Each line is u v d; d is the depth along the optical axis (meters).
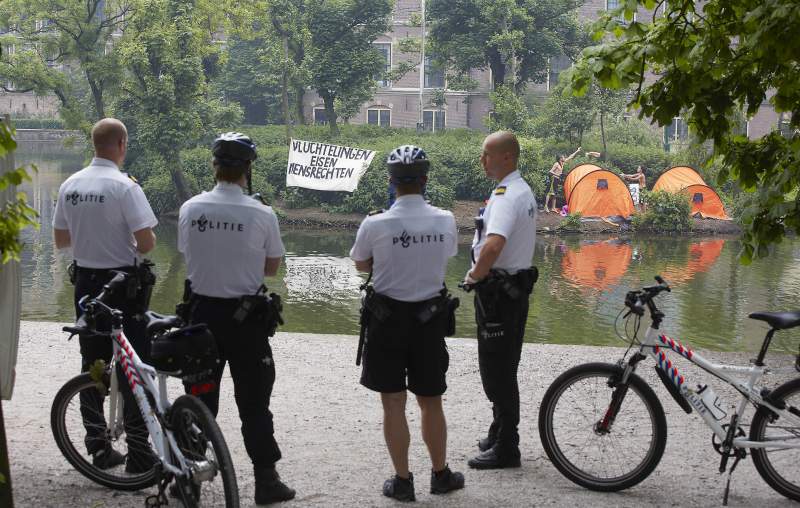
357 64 45.38
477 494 4.80
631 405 4.90
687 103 5.86
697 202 37.97
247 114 59.56
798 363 4.75
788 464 4.79
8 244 3.28
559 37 48.84
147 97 39.03
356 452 5.53
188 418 3.99
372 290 4.58
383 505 4.62
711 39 5.54
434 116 61.62
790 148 6.43
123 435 4.69
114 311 4.41
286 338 8.62
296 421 6.16
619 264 27.89
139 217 4.82
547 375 7.34
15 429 5.87
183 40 39.88
